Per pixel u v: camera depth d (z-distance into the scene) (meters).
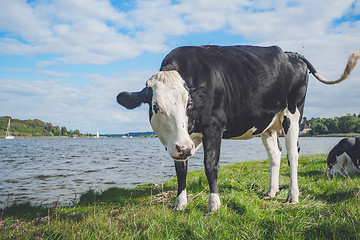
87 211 4.95
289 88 5.26
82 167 19.83
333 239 2.94
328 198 4.52
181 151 3.60
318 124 147.62
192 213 3.85
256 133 5.13
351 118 137.88
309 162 10.58
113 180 13.01
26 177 14.65
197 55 4.39
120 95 4.29
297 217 3.56
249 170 9.06
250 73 4.72
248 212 3.88
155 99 3.82
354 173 7.14
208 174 4.21
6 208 6.21
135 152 42.56
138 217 3.81
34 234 3.68
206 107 4.19
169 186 7.89
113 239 3.18
